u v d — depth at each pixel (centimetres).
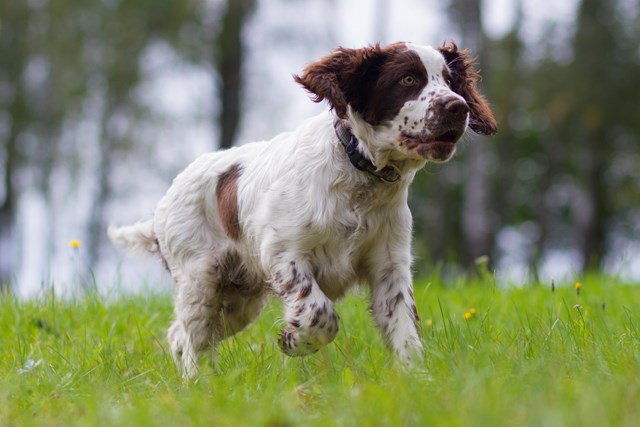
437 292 1151
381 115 724
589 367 634
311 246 752
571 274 1277
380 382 636
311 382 665
